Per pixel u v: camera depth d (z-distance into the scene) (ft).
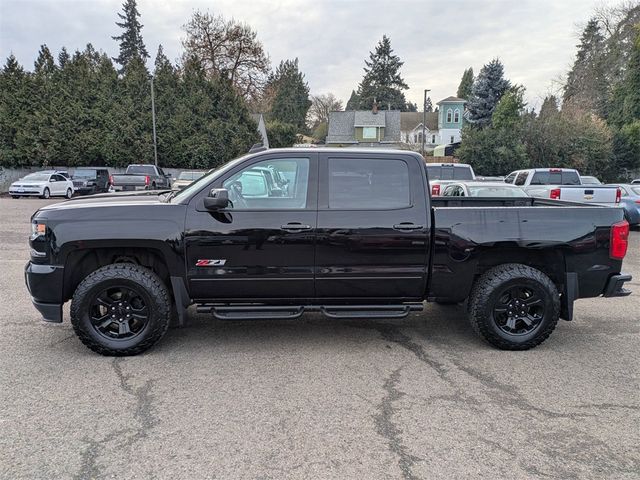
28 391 11.84
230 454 9.30
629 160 113.09
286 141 169.78
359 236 14.23
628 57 141.59
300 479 8.55
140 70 104.06
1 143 97.96
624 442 9.89
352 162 14.53
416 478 8.62
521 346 14.85
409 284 14.70
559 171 52.08
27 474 8.61
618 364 13.98
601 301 21.15
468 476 8.69
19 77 99.40
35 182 78.48
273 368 13.43
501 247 14.74
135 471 8.73
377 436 9.99
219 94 108.99
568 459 9.28
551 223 14.73
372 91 273.13
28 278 13.87
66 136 98.43
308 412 10.96
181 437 9.88
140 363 13.65
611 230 14.99
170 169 105.50
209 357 14.17
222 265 14.03
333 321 17.89
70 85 99.50
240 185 14.34
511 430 10.29
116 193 17.87
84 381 12.43
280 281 14.25
